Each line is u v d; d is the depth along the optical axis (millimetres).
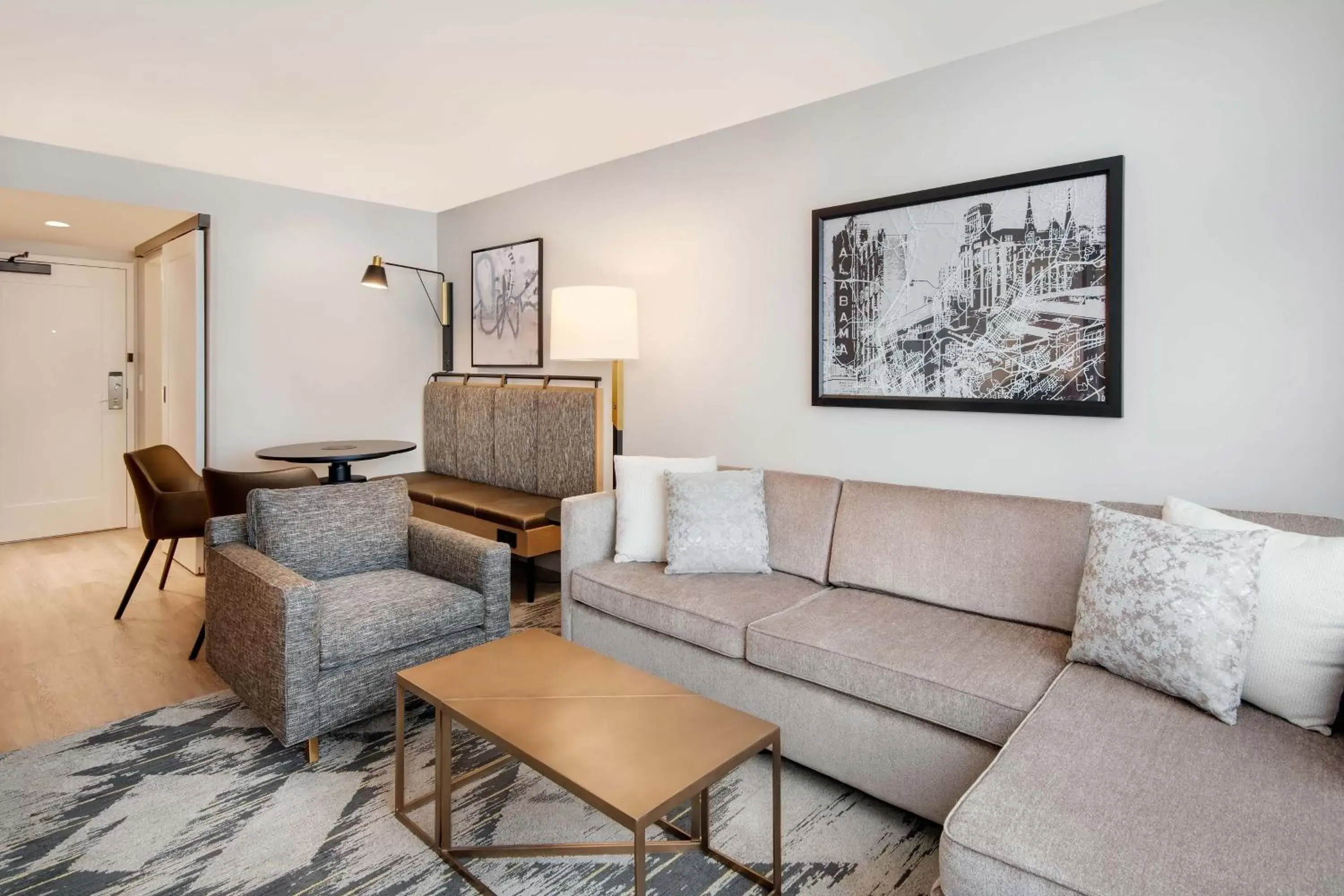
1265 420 2131
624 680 1834
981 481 2693
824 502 2676
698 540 2670
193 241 4176
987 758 1726
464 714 1640
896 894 1666
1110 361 2355
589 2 2230
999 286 2590
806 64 2682
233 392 4332
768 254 3279
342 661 2186
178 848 1799
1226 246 2166
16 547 4848
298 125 3330
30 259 4965
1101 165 2340
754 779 2150
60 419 5148
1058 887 1117
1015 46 2533
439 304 5211
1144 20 2275
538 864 1770
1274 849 1143
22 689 2688
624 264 3893
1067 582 2100
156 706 2564
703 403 3574
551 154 3799
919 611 2283
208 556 2539
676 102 3051
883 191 2889
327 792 2045
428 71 2734
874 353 2926
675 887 1682
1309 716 1511
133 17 2334
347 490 2756
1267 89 2086
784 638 2082
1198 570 1613
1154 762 1389
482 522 3861
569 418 3988
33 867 1723
